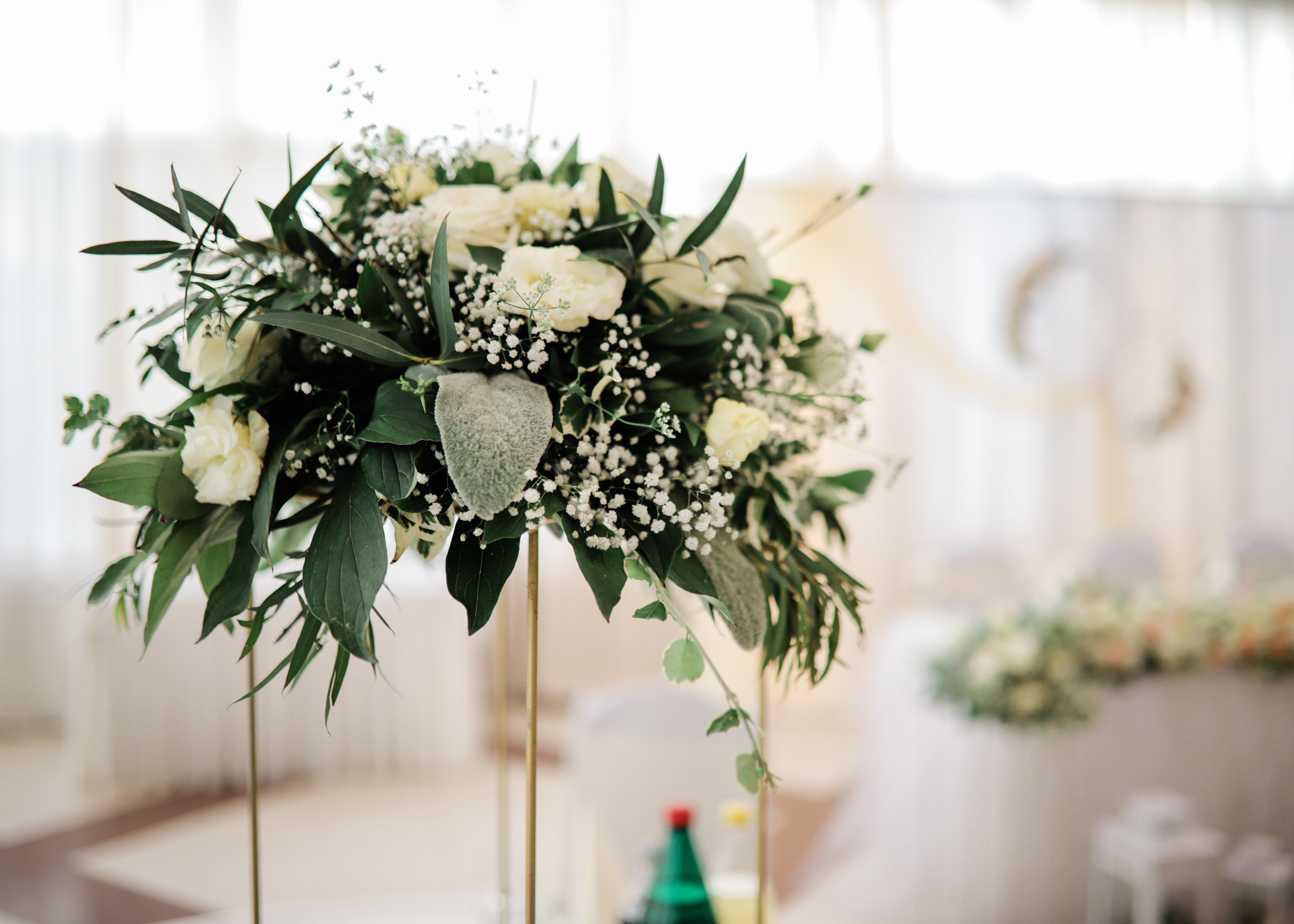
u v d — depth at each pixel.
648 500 0.87
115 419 5.14
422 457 0.83
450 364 0.83
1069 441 5.89
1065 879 2.73
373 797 4.04
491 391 0.80
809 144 5.68
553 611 5.54
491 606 0.81
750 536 0.99
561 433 0.85
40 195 5.12
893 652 3.25
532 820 0.90
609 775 2.17
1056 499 5.88
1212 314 6.09
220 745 4.07
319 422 0.86
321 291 0.90
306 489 0.91
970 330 5.80
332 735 4.18
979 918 2.76
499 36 5.31
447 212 0.91
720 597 0.90
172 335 0.95
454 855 3.48
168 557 0.86
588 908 1.58
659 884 1.30
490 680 5.55
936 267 5.77
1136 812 2.63
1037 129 5.92
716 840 2.12
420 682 4.28
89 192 5.16
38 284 5.12
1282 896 2.87
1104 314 5.94
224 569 0.96
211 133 5.23
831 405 1.03
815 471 1.09
